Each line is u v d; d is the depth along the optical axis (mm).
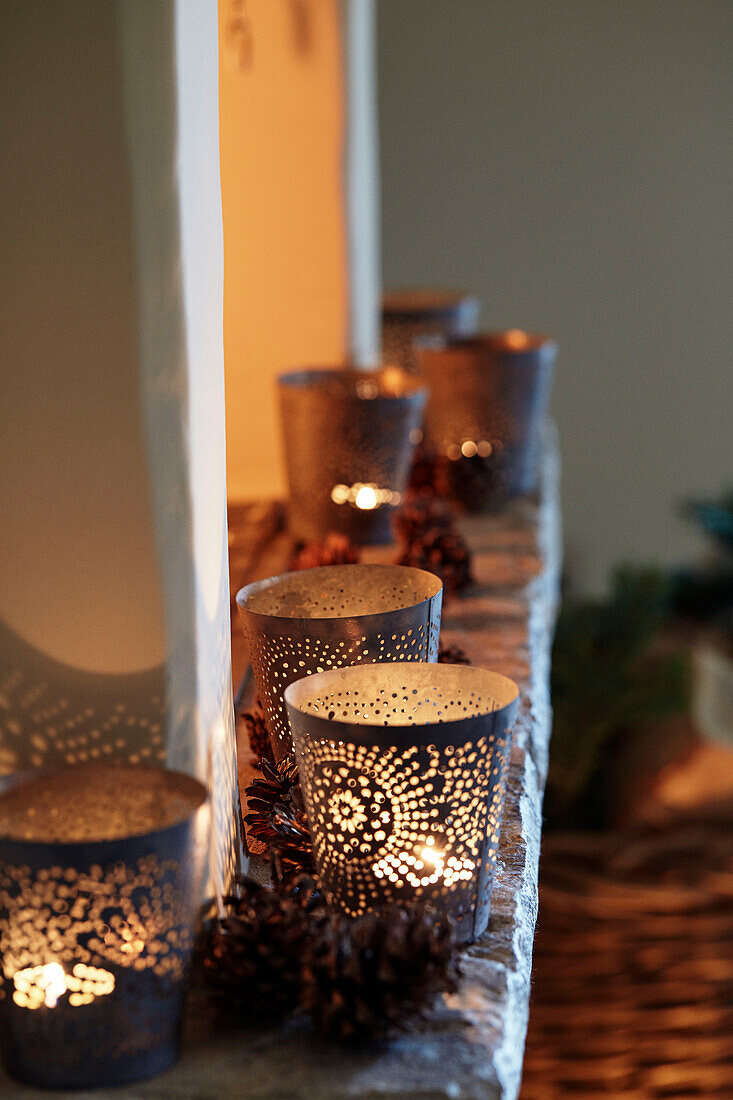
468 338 1754
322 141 1566
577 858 1700
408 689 882
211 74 840
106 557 800
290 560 1345
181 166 780
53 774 789
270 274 1587
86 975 761
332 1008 778
